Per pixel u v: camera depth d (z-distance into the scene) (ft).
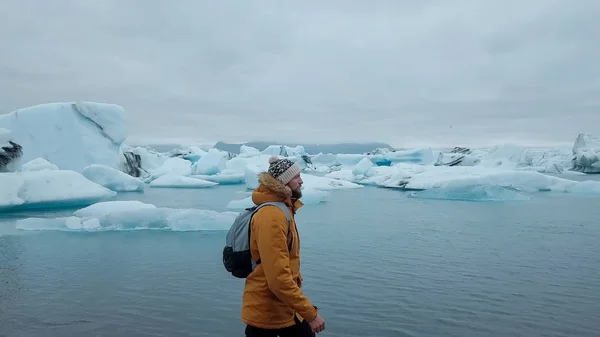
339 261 24.23
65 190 52.29
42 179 51.72
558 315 15.90
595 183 71.15
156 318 15.46
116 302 17.22
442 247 28.22
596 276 21.22
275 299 7.65
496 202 58.34
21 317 15.64
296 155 164.45
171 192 76.74
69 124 87.51
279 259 7.08
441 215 44.98
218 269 22.36
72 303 17.15
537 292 18.63
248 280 7.84
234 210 49.39
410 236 32.50
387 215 45.19
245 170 83.41
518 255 25.86
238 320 15.24
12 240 30.63
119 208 41.34
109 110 91.30
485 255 25.81
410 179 86.28
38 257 25.32
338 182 88.33
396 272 21.88
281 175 7.73
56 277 21.02
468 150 159.22
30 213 47.44
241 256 7.72
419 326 14.78
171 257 25.16
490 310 16.39
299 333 7.97
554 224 38.47
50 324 14.96
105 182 75.46
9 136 55.67
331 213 47.11
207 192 76.84
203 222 35.14
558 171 128.26
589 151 127.85
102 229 34.94
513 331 14.42
